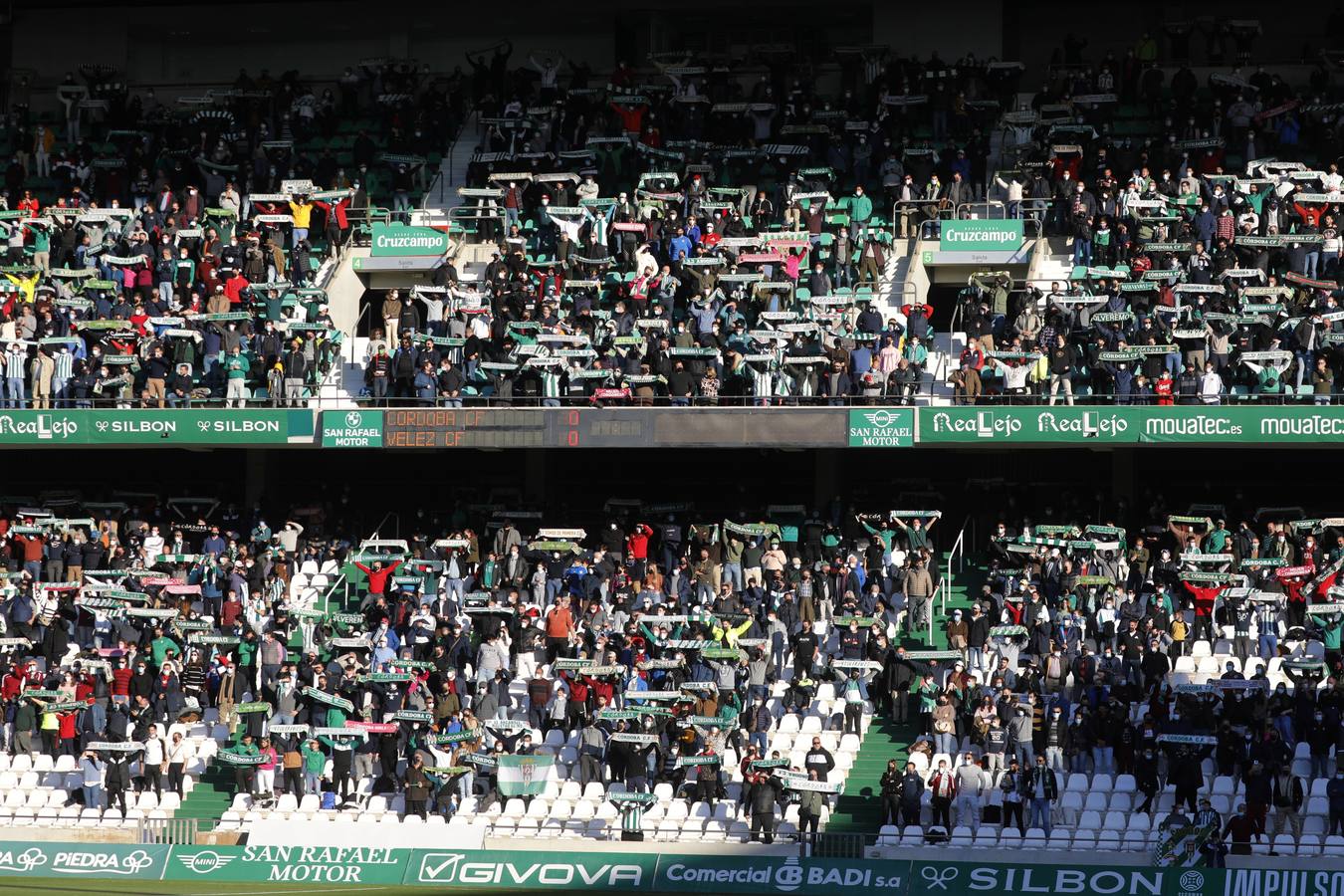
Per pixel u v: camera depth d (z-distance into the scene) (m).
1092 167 111.75
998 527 97.06
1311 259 101.19
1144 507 101.50
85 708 87.38
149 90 131.38
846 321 103.38
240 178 117.94
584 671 87.00
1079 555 94.19
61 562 98.69
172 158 120.06
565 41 131.75
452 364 102.44
